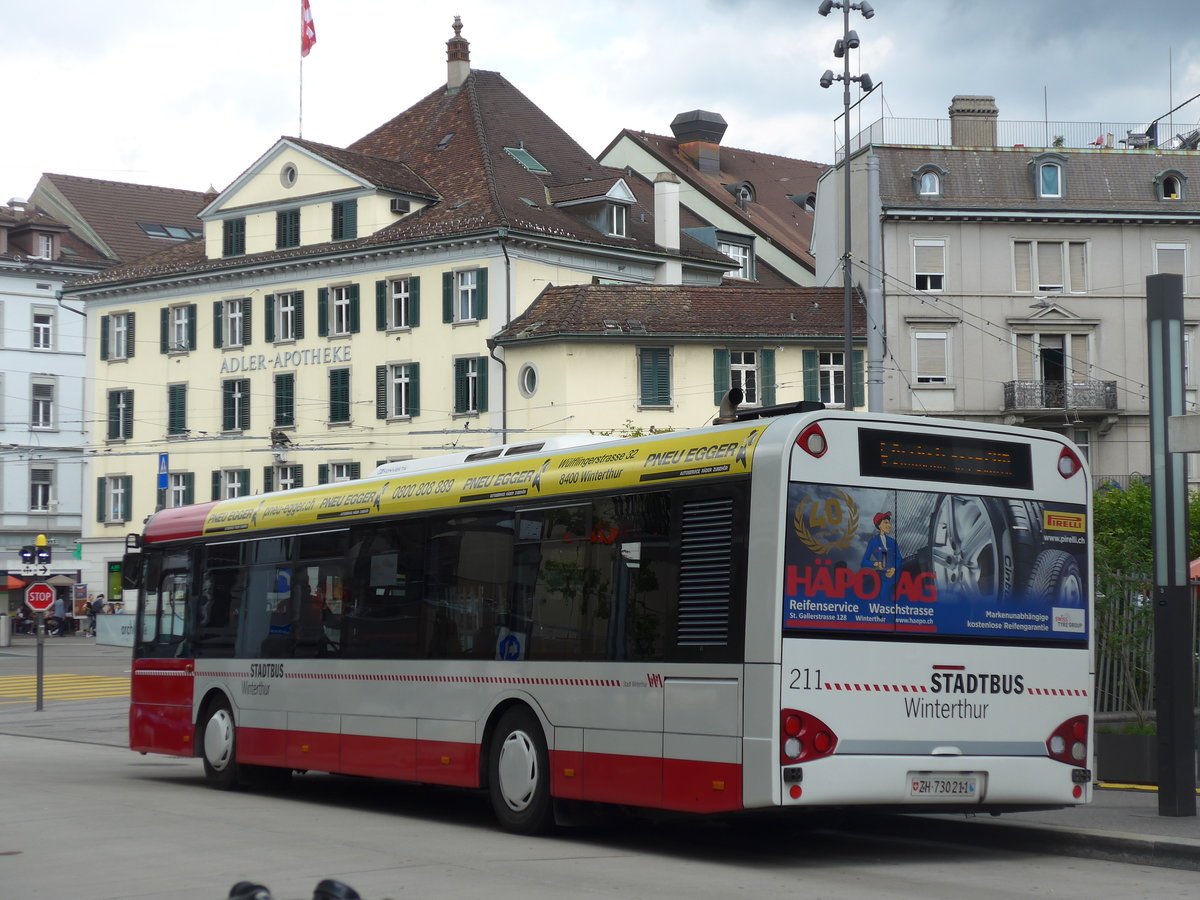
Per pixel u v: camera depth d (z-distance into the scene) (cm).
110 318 6488
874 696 1108
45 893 1015
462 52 6431
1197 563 1822
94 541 6506
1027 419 5428
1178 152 5581
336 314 5797
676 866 1133
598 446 1284
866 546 1120
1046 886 1034
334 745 1552
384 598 1502
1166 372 1291
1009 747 1161
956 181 5459
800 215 7944
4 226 7738
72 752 2308
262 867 1119
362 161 5834
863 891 1010
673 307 5325
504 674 1332
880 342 5356
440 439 5459
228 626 1758
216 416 6119
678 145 7894
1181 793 1271
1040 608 1188
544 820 1289
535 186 5916
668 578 1173
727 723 1106
